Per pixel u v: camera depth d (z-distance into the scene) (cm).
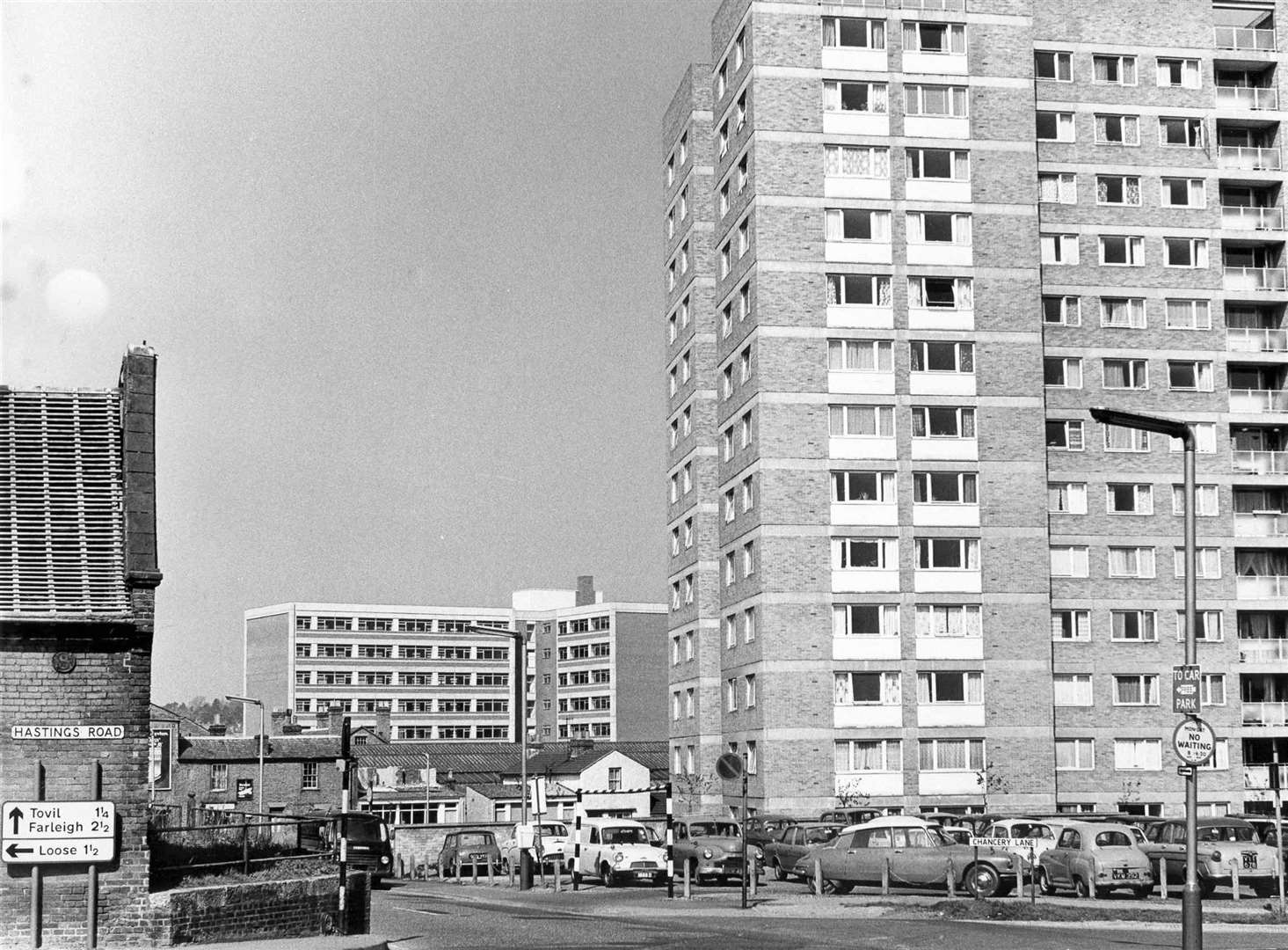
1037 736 6256
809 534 6256
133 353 2444
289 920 2386
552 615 15588
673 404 8144
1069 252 6931
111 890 2156
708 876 4069
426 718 15350
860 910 3083
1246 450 6981
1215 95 7131
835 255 6406
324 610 15112
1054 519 6762
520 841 4212
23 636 2170
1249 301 7019
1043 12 7038
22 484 2342
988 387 6431
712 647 7431
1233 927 2733
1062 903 3164
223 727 9588
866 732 6172
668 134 8406
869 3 6550
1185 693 2275
